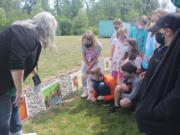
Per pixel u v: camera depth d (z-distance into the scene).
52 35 2.06
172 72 1.27
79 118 3.28
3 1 50.00
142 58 3.66
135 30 4.35
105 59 6.62
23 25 1.91
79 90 4.58
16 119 2.52
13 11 42.09
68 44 15.73
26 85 4.91
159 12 2.93
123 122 3.09
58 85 4.01
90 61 3.89
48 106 3.67
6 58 1.90
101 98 3.57
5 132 2.23
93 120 3.20
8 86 2.04
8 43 1.87
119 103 3.59
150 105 1.37
